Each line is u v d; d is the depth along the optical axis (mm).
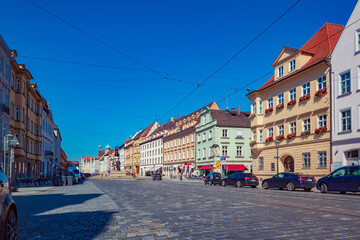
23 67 39938
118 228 7949
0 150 31062
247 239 6445
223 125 59875
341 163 27562
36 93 48219
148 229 7711
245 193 19641
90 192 22766
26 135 42219
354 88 26766
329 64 29375
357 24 27016
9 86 34688
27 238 7066
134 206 12719
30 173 46031
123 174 75000
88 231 7676
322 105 30219
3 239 4852
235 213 10141
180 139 78062
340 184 20062
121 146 145250
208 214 10008
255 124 40656
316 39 35500
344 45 28141
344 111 27797
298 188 25078
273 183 26203
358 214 9578
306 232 6984
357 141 26047
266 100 39500
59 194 21344
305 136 32219
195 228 7703
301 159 32656
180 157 77625
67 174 39719
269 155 38219
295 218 8891
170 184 35719
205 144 63781
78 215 10500
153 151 98938
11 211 5324
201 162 65312
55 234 7430
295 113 33969
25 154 41844
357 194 20250
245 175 30891
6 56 33719
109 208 12203
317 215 9422
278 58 37688
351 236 6559
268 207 11609
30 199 17719
